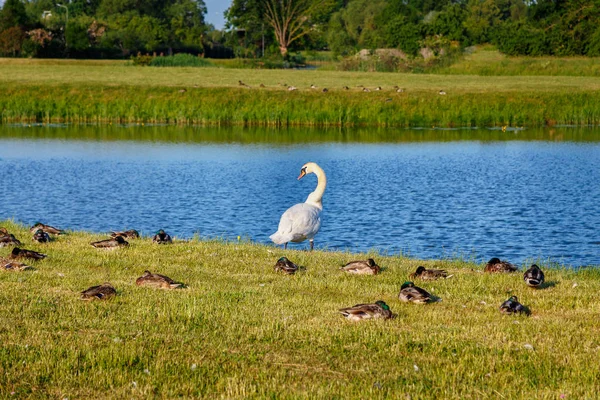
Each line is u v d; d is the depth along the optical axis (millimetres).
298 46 126188
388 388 8664
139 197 31609
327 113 59656
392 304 12164
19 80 67250
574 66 87562
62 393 8484
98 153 44594
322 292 12938
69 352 9539
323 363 9477
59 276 13594
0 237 16328
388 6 136875
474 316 11539
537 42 95312
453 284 13727
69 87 63844
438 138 52969
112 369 9117
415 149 47719
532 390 8719
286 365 9414
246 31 124938
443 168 40125
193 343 10062
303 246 23000
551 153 45469
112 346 9742
